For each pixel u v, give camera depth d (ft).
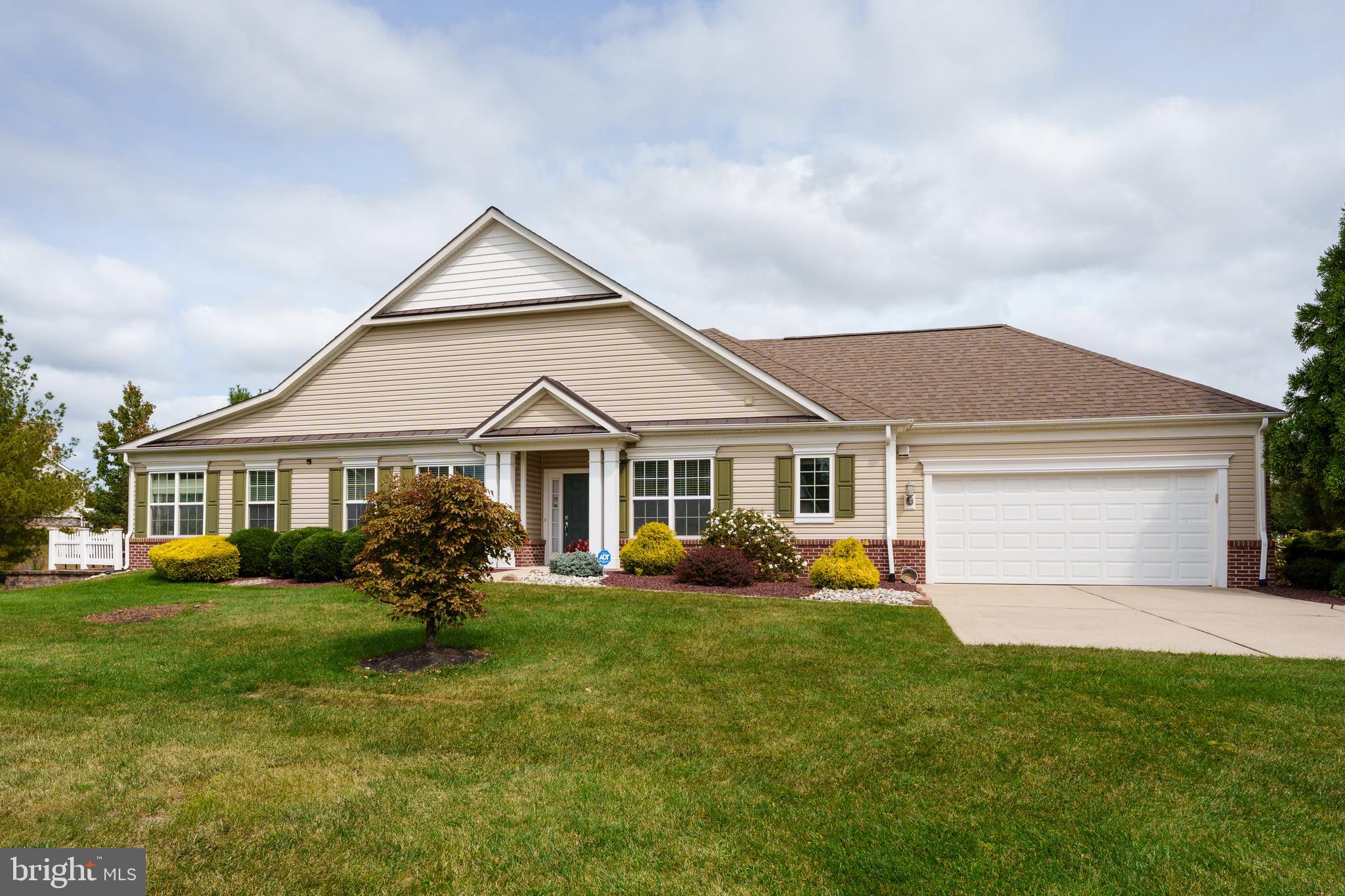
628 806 15.65
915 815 15.26
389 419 63.00
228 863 13.17
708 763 18.10
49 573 73.51
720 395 56.54
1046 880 12.84
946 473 55.21
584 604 38.42
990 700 22.52
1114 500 53.42
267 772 17.46
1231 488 51.52
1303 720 20.57
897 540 54.24
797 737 19.80
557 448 55.88
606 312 59.36
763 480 55.11
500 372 61.16
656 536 52.01
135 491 66.18
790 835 14.40
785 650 29.04
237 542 55.31
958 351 65.26
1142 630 33.53
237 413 65.26
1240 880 12.86
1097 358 60.54
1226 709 21.45
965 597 45.80
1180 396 53.47
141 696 24.17
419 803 15.76
